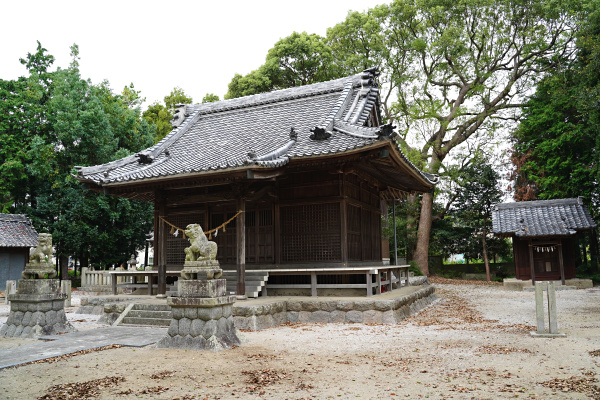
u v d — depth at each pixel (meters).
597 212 30.84
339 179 15.49
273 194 16.05
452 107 37.41
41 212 30.97
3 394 6.27
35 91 31.64
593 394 5.89
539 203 26.44
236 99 21.50
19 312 11.59
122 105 39.66
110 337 10.73
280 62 38.59
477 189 35.53
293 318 13.57
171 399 6.00
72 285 33.75
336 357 8.41
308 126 17.14
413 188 21.14
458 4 34.00
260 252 16.62
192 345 9.27
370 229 18.52
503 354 8.42
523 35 32.97
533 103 32.97
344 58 37.19
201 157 16.66
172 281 18.12
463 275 36.72
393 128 12.56
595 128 24.66
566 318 13.35
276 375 7.11
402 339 10.22
